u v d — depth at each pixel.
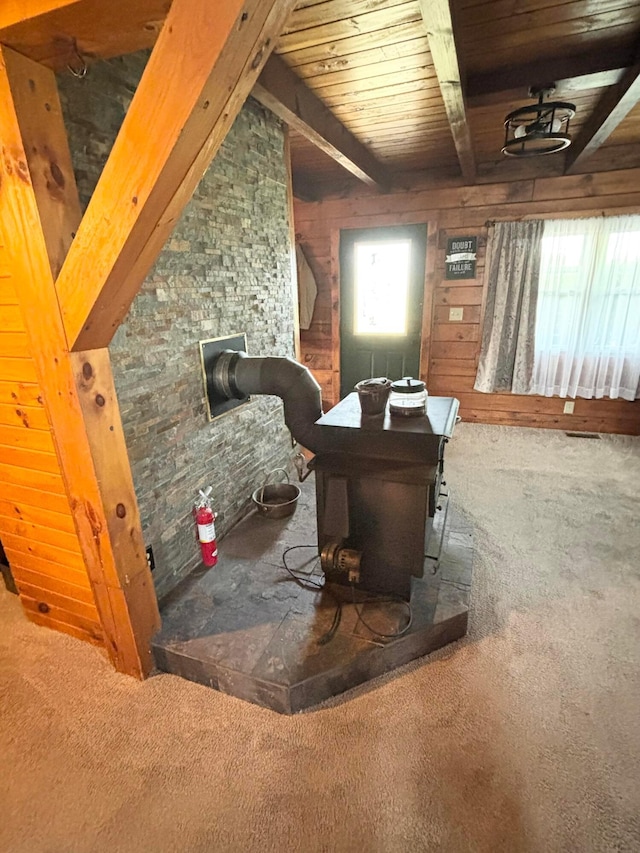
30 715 1.58
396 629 1.72
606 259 3.62
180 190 1.15
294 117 2.18
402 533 1.76
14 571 1.94
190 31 0.90
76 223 1.32
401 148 3.29
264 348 2.66
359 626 1.74
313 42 1.79
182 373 1.98
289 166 2.80
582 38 1.86
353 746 1.44
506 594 2.09
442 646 1.80
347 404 2.00
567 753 1.39
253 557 2.19
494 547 2.44
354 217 4.30
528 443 3.91
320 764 1.39
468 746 1.42
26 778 1.38
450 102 2.03
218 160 2.12
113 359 1.60
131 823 1.25
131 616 1.63
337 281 4.54
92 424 1.42
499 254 3.87
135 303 1.68
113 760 1.42
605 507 2.84
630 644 1.80
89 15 1.00
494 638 1.84
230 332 2.31
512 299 3.92
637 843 1.17
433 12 1.38
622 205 3.55
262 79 1.84
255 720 1.53
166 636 1.73
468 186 3.89
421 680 1.66
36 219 1.22
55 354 1.35
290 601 1.89
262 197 2.52
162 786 1.34
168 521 1.95
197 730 1.51
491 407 4.40
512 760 1.38
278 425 2.94
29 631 1.97
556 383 4.03
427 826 1.22
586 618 1.94
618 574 2.21
